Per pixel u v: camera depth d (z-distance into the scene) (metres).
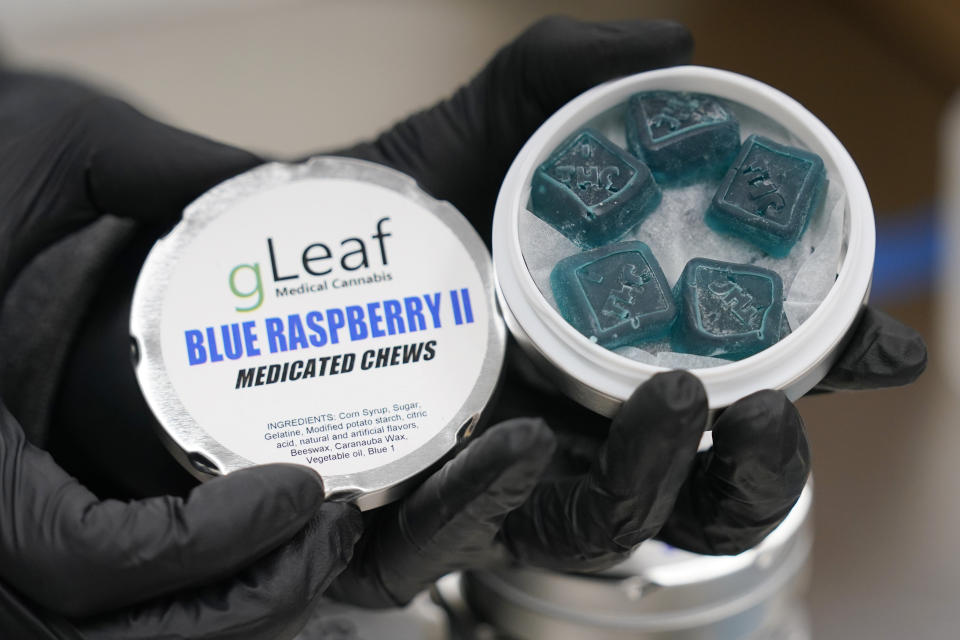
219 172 0.44
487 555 0.40
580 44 0.41
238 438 0.37
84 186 0.45
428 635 0.43
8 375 0.44
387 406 0.38
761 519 0.37
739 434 0.35
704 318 0.35
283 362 0.38
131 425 0.43
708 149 0.37
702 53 0.67
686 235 0.37
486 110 0.44
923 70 0.65
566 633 0.41
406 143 0.45
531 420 0.35
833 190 0.37
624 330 0.35
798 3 0.68
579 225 0.37
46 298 0.45
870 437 0.58
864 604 0.54
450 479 0.36
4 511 0.37
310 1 0.70
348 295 0.38
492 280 0.39
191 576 0.36
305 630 0.43
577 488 0.38
